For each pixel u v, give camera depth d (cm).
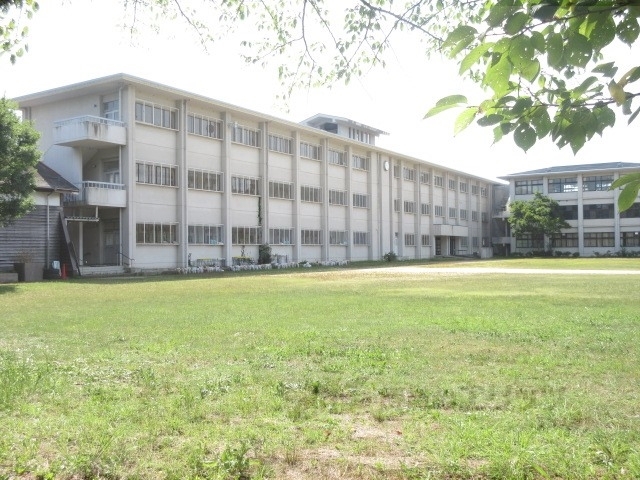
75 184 3344
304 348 858
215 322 1186
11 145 2355
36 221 3017
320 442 438
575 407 522
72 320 1241
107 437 436
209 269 3716
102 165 3503
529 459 383
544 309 1397
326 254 5038
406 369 703
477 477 367
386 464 391
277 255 4469
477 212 7919
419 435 452
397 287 2266
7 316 1326
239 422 495
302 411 524
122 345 916
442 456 395
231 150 4122
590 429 465
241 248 4206
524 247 7712
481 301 1628
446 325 1109
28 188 2427
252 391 593
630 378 651
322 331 1041
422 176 6644
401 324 1133
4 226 2591
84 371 697
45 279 2891
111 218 3522
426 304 1547
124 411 516
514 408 528
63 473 382
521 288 2158
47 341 963
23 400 561
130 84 3338
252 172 4316
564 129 241
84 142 3259
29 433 457
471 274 3262
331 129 5356
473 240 7800
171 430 466
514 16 213
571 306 1466
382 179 5862
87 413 513
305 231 4856
